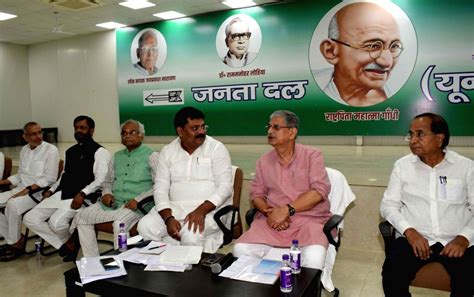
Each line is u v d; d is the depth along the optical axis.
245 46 8.73
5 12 8.27
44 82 11.98
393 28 7.26
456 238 1.89
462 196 1.99
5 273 3.03
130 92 10.38
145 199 2.88
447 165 2.04
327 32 7.86
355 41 7.60
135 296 1.65
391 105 7.44
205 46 9.23
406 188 2.12
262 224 2.28
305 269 1.80
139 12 8.77
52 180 3.58
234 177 2.74
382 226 2.09
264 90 8.66
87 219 2.93
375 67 7.48
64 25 9.69
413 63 7.17
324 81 8.00
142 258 1.97
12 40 11.34
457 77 6.89
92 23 9.64
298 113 8.32
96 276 1.77
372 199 3.31
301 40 8.13
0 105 11.48
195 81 9.46
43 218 3.22
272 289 1.60
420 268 1.91
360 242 3.38
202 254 2.02
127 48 10.25
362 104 7.68
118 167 3.13
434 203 2.02
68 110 11.62
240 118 9.03
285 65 8.35
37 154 3.67
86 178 3.27
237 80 8.94
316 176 2.23
